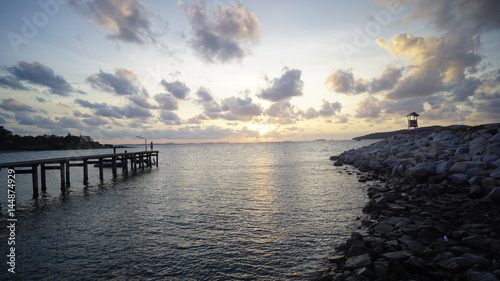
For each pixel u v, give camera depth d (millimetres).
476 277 6508
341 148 115562
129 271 8758
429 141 32781
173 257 9680
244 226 12883
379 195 16531
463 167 18875
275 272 8422
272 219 13867
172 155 93250
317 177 28969
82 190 24156
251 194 20453
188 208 16438
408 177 22375
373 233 10633
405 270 7199
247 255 9680
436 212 12578
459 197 15469
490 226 10367
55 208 17344
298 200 18016
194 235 11797
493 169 17406
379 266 7418
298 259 9227
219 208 16297
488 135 26641
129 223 13656
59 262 9477
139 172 39000
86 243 11133
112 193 22250
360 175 29312
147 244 10891
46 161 22078
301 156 68375
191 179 30000
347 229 11984
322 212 14898
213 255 9758
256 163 49844
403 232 10070
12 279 8383
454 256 7867
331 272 8039
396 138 44406
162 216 14797
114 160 32969
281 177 29781
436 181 19344
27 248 10711
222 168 42062
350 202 17047
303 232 11836
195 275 8406
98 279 8312
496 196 13484
